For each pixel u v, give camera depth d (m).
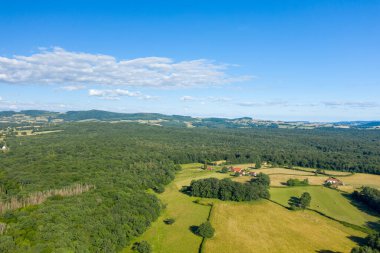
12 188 141.12
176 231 126.25
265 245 114.31
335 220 140.25
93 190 140.75
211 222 135.12
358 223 136.75
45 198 126.62
